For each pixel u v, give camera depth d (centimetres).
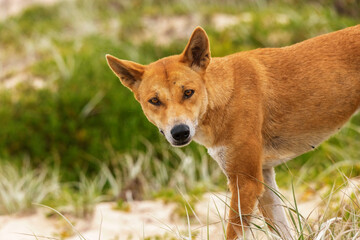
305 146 871
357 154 1374
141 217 1204
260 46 2014
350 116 864
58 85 1814
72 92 1731
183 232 988
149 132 1609
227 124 816
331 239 760
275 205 791
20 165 1540
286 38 2019
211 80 837
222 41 2045
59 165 1550
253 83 830
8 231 1155
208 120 831
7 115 1708
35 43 2264
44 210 1270
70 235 1145
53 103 1698
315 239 730
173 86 810
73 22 2475
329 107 839
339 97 838
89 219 1223
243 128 809
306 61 846
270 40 2022
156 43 2150
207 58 827
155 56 2070
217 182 1416
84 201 1277
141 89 852
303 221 800
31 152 1605
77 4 2684
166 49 2095
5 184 1384
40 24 2498
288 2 2436
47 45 2223
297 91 835
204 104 823
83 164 1559
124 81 875
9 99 1775
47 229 1180
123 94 1738
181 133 785
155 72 834
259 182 805
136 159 1551
